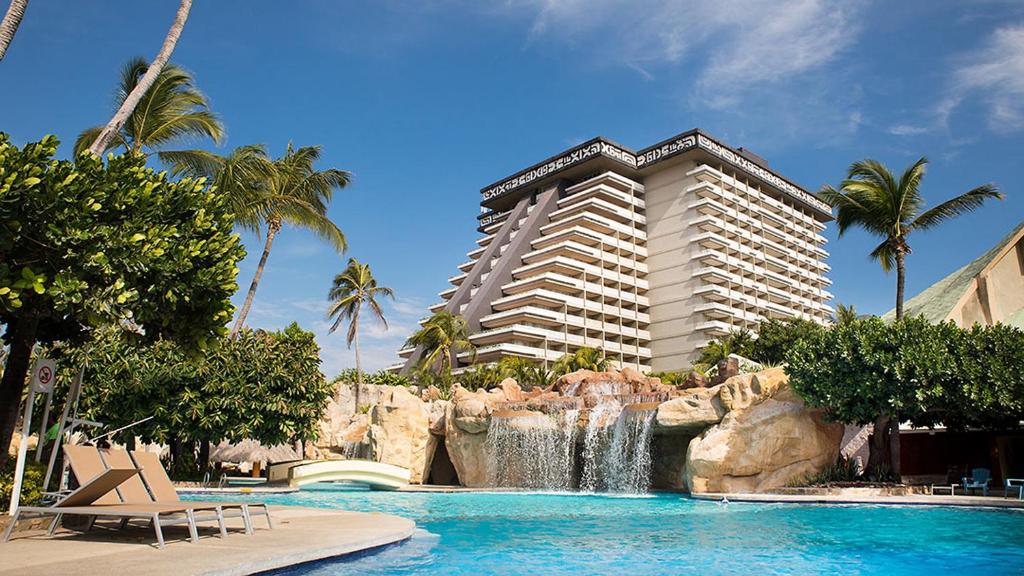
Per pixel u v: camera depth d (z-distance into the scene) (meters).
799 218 129.38
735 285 111.38
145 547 8.47
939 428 26.22
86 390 24.69
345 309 62.47
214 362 27.17
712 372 33.34
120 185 10.16
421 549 10.67
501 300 101.19
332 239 33.81
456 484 34.38
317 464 26.48
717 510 17.73
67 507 8.98
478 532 13.19
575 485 29.12
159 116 22.92
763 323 79.00
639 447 25.62
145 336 11.72
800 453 21.70
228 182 26.25
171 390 26.92
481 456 30.36
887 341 20.52
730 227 111.56
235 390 27.03
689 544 11.49
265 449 40.16
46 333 12.26
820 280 131.38
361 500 22.34
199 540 9.13
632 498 22.80
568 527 14.07
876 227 32.41
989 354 20.12
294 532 10.22
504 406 31.53
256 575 7.65
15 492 9.85
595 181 113.81
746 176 118.06
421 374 66.75
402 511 18.12
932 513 16.38
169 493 10.77
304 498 23.11
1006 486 19.34
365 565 9.09
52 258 9.35
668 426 24.39
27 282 8.84
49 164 9.20
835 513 16.56
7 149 8.79
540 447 29.00
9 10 11.12
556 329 102.50
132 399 25.67
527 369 71.44
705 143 111.19
